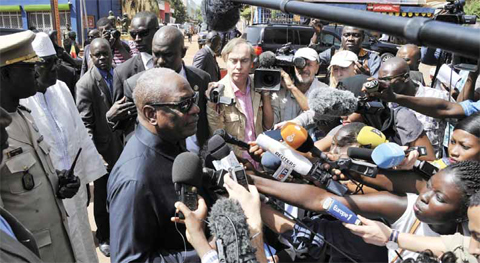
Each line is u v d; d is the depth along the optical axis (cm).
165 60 307
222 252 135
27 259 113
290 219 189
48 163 244
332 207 176
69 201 291
